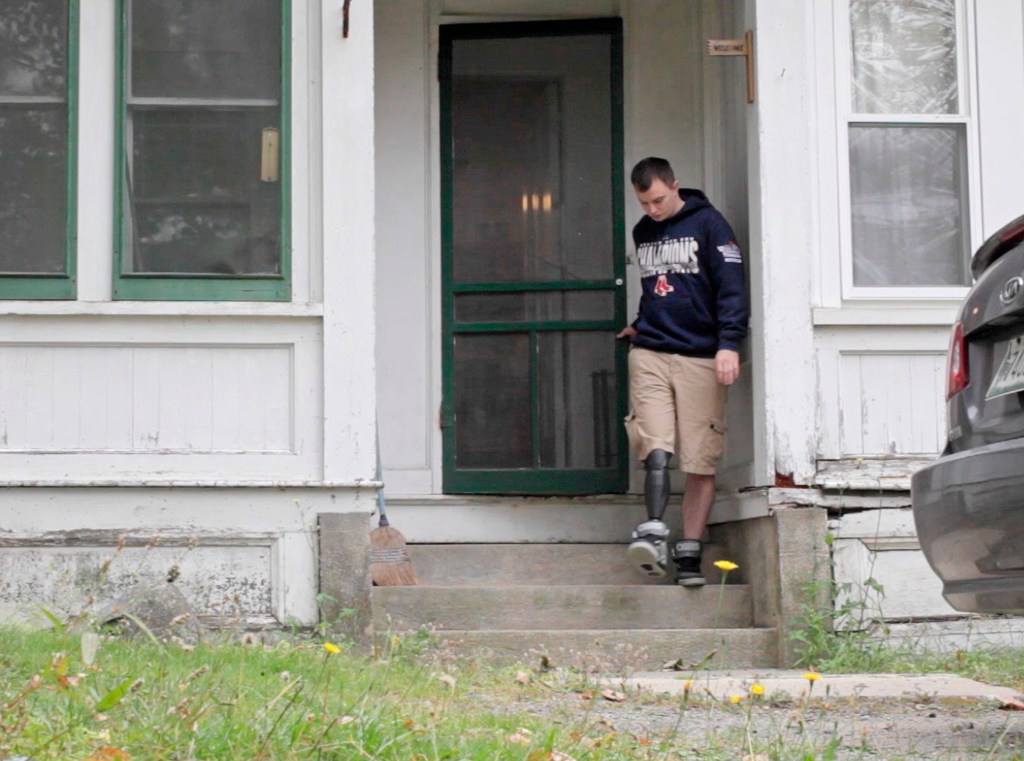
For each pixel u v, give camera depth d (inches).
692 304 373.7
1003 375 227.5
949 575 229.0
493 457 415.8
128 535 341.4
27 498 341.7
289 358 350.9
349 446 347.3
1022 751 228.1
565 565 399.9
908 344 366.9
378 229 420.8
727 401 398.3
